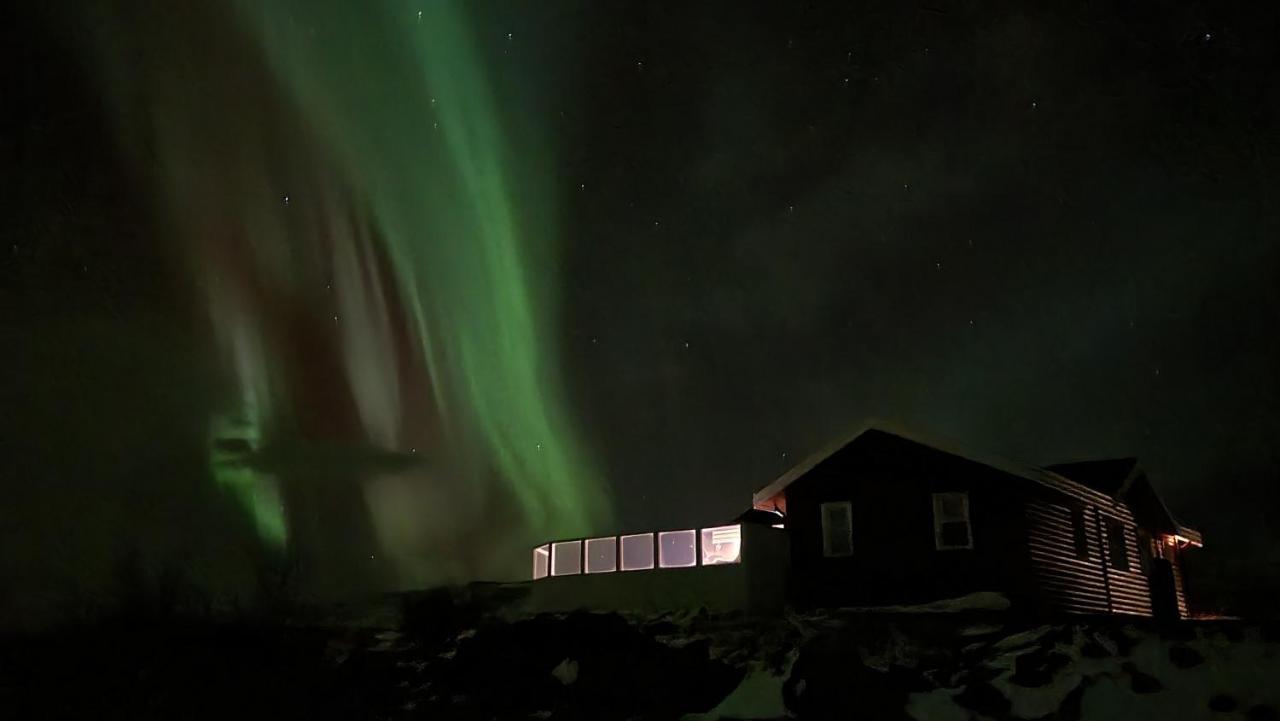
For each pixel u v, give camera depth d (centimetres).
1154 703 958
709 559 1978
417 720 1052
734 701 1028
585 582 2041
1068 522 2088
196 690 1168
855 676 1012
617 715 1027
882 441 2042
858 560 1991
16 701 1131
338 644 1452
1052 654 1096
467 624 1620
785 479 2125
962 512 1925
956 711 970
